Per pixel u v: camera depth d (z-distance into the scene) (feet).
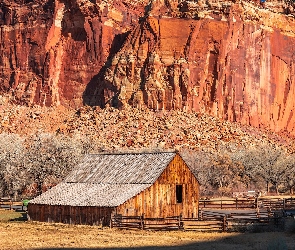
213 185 448.65
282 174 452.35
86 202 240.53
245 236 197.67
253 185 473.67
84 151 448.24
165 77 652.89
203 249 172.96
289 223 210.59
